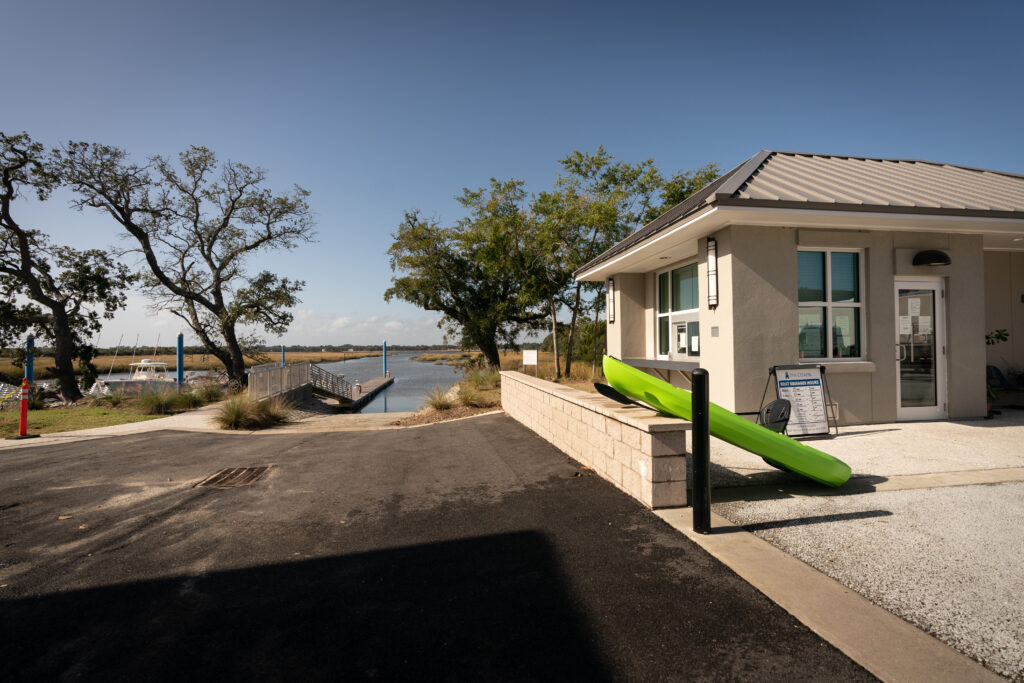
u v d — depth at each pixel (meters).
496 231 20.77
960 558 3.19
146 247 25.23
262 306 28.62
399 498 5.05
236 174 27.00
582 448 6.08
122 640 2.56
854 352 7.77
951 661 2.19
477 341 26.91
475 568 3.30
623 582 3.02
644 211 21.44
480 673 2.21
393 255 27.06
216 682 2.19
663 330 11.23
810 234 7.48
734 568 3.14
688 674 2.16
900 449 6.00
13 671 2.31
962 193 7.75
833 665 2.19
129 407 16.36
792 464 4.54
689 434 6.99
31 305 22.12
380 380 46.41
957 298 7.91
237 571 3.39
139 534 4.20
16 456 7.97
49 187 21.78
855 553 3.30
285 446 8.62
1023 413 8.41
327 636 2.55
